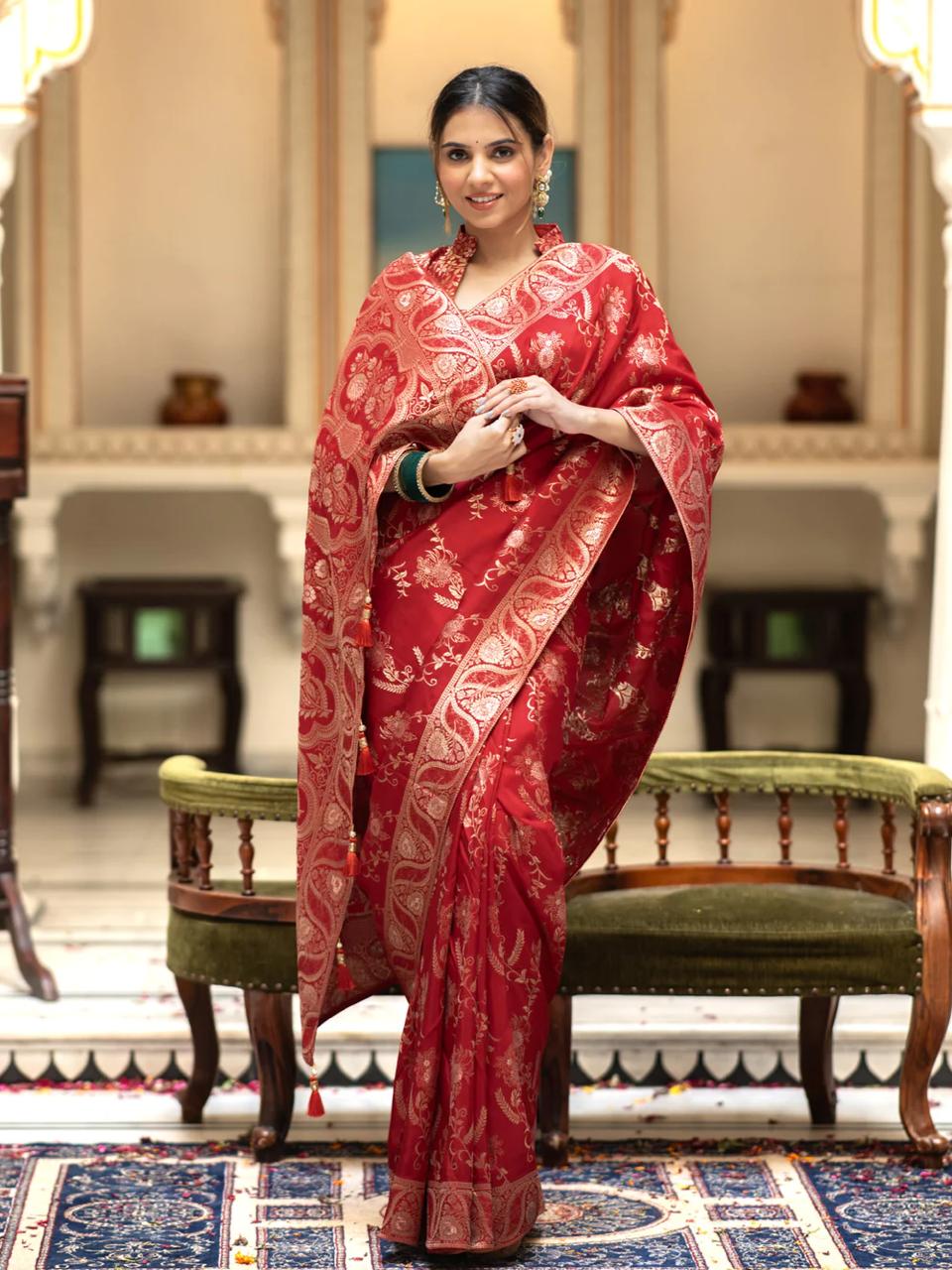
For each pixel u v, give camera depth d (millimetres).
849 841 9000
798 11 11125
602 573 4441
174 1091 5301
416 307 4254
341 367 4379
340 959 4285
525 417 4199
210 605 10672
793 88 11164
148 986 5910
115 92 11180
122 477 10688
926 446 10836
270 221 11289
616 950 4543
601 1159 4742
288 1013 4738
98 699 10500
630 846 8781
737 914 4605
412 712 4164
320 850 4309
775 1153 4793
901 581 10750
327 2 10891
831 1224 4230
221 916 4688
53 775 11273
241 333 11312
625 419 4160
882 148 10891
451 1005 3984
